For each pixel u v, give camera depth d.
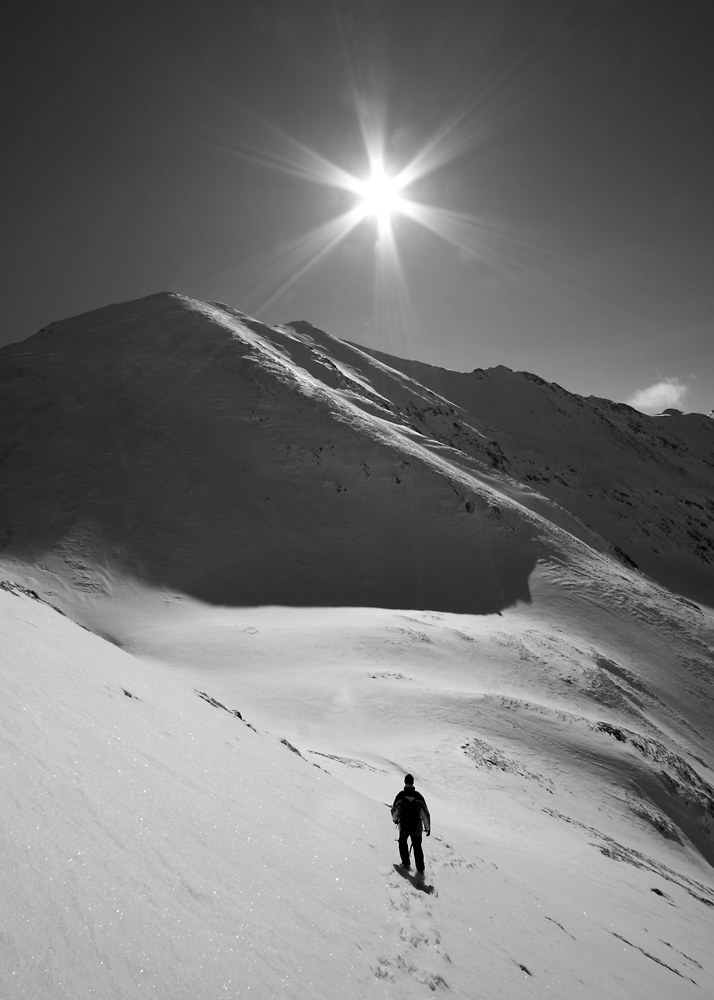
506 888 9.41
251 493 78.62
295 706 28.16
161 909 3.70
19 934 2.83
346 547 74.31
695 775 34.53
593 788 26.78
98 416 84.56
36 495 69.06
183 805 5.29
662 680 55.56
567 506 153.25
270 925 4.36
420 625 46.69
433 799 18.58
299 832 6.62
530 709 31.86
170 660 36.88
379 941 5.22
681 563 144.25
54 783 4.29
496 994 5.48
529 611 66.19
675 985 9.12
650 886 16.67
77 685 6.80
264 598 62.91
